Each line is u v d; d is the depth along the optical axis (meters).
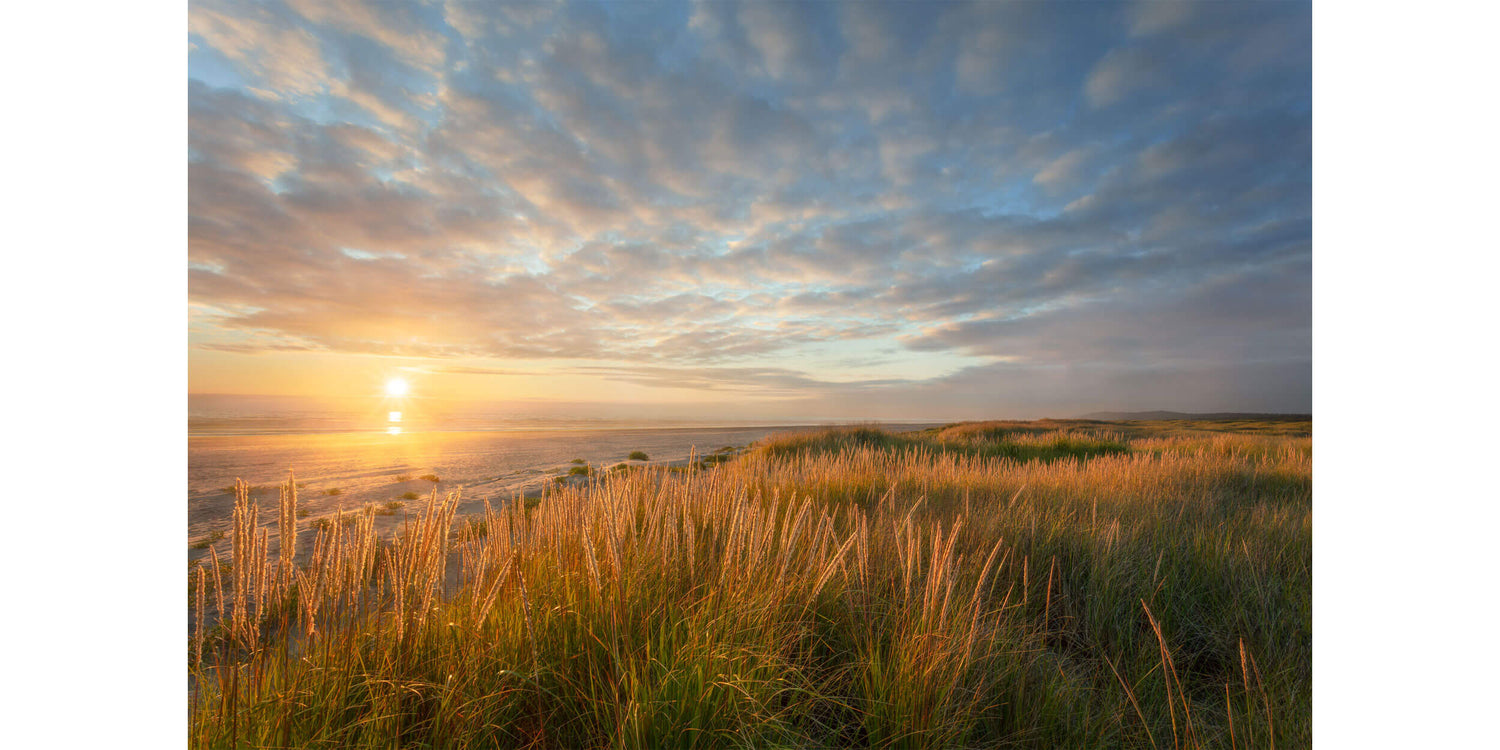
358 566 2.30
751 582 3.09
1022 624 3.34
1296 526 5.00
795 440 17.05
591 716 2.43
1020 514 5.29
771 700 2.50
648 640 2.54
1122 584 4.01
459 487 2.55
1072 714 2.75
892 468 8.99
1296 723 2.77
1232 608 3.82
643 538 3.52
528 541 3.33
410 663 2.40
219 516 7.21
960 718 2.57
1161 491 6.93
